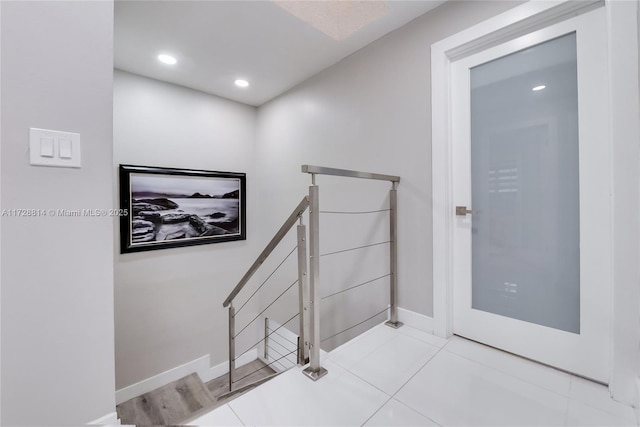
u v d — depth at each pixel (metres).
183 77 2.76
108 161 1.13
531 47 1.52
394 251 1.96
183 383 2.81
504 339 1.63
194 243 3.04
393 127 2.04
